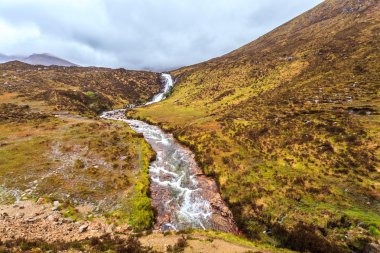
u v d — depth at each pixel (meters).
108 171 26.64
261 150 29.91
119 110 77.56
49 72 106.62
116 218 18.70
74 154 30.38
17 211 18.17
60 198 20.64
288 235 16.62
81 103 70.75
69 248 12.93
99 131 41.56
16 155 28.58
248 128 38.28
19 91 71.25
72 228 16.86
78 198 20.95
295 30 143.38
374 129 26.47
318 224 16.55
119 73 122.31
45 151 30.52
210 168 28.88
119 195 21.95
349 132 27.22
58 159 28.44
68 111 58.31
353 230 15.35
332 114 34.09
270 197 20.66
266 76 73.19
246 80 77.19
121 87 103.62
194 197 23.70
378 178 19.33
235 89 73.25
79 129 41.22
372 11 98.00
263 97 56.97
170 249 13.97
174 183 26.53
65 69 126.62
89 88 90.56
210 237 16.64
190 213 21.17
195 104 71.62
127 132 42.78
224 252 14.01
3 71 100.94
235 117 46.69
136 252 13.27
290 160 25.70
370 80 42.12
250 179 24.20
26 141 33.44
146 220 19.00
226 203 22.41
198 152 34.34
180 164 31.73
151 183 25.97
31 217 17.47
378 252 13.41
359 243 14.34
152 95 105.81
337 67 54.94
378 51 53.66
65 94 71.88
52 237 15.28
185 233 17.17
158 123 55.38
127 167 28.25
